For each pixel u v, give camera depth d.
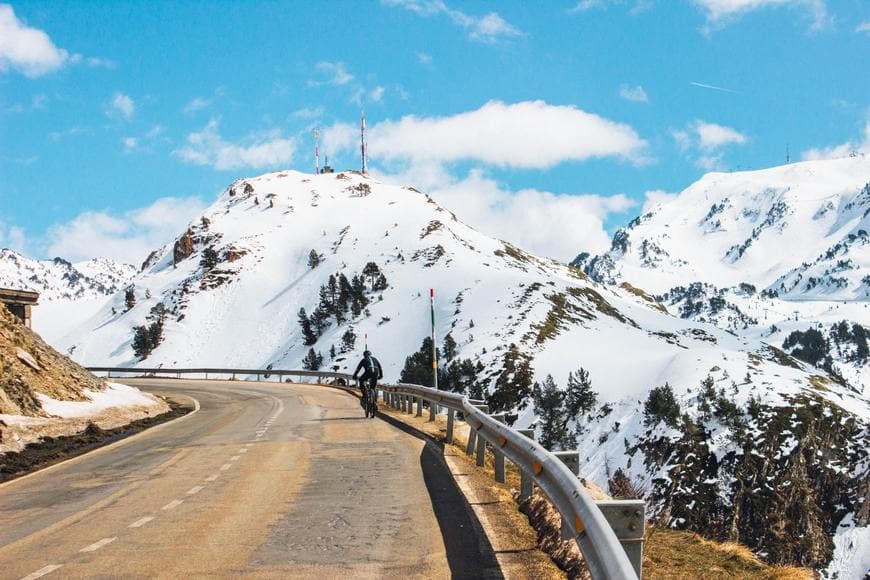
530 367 143.00
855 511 101.00
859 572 91.38
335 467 13.30
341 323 194.00
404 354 171.00
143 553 7.46
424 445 16.48
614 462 115.25
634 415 124.31
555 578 6.55
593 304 199.38
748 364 134.75
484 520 8.84
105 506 10.23
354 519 8.95
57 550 7.70
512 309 176.12
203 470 13.40
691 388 126.25
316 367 173.00
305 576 6.57
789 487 100.94
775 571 7.39
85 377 27.00
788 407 115.56
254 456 15.13
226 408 32.09
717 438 110.44
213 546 7.70
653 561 7.57
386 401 32.66
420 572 6.71
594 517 5.18
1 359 21.64
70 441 19.30
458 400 16.23
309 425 22.12
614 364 144.25
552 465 7.18
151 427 23.56
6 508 10.49
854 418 114.75
